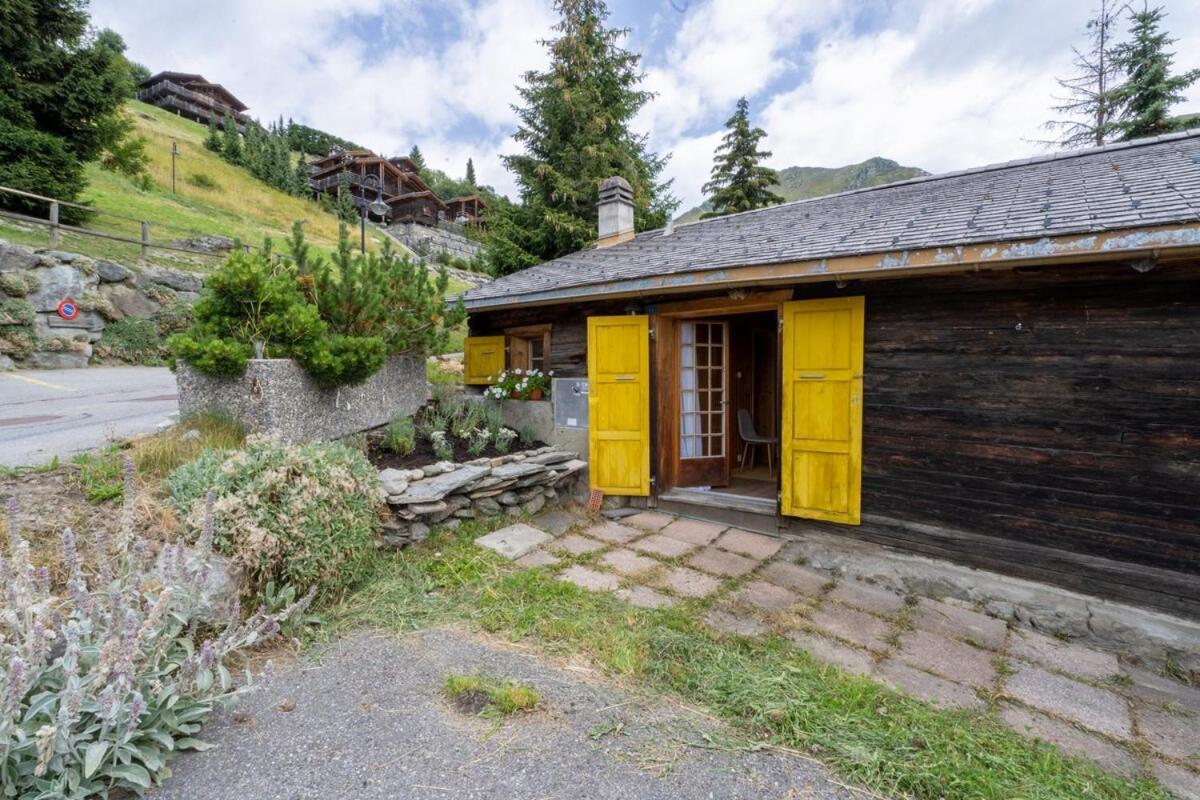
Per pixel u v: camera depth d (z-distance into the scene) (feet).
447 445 17.34
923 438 13.37
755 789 6.38
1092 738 7.79
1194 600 10.43
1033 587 11.96
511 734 7.23
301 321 14.47
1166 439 10.66
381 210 57.62
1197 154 13.82
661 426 18.43
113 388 27.63
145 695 6.53
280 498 10.44
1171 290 10.52
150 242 44.34
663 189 50.49
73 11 41.34
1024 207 12.57
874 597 12.16
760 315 25.66
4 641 6.23
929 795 6.40
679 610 11.05
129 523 7.88
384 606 10.76
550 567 13.17
